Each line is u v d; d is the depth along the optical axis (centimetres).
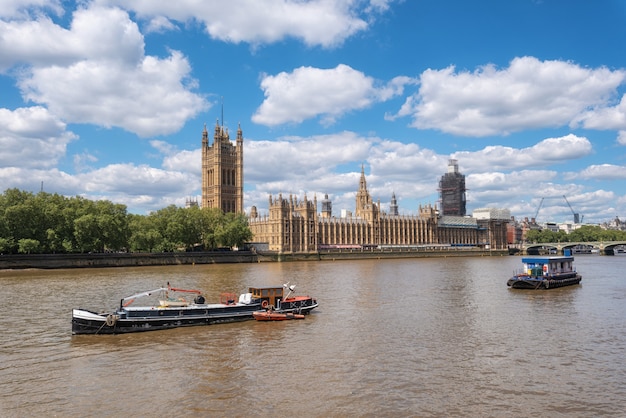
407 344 5100
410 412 3322
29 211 15825
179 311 5891
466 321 6344
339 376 4034
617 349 4912
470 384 3856
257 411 3334
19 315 6744
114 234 17575
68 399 3562
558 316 6731
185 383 3888
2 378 4025
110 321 5478
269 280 11931
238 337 5419
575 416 3278
